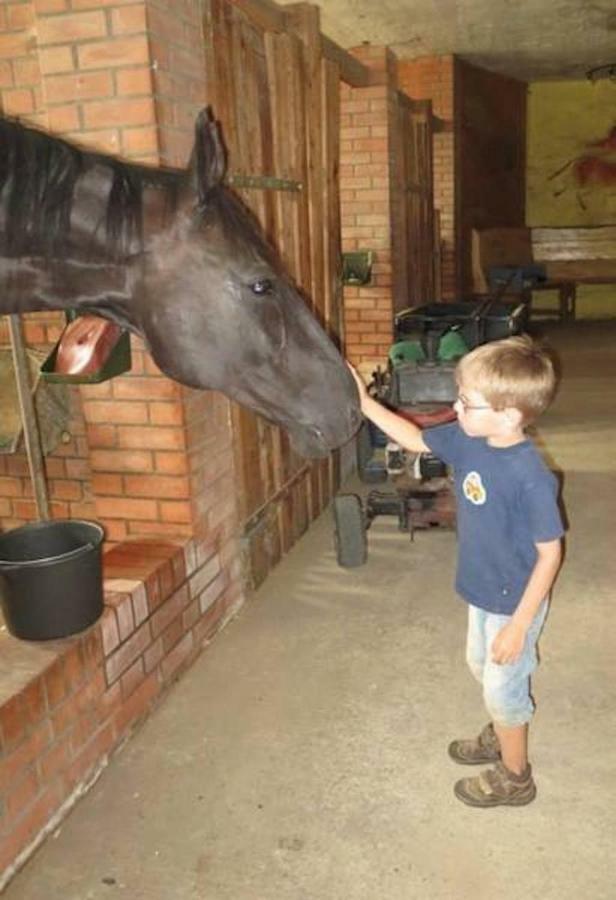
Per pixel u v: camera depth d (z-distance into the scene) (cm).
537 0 703
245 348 187
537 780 235
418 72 898
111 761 249
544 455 534
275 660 304
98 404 293
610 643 307
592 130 1109
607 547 391
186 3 284
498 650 197
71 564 224
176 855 213
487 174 1027
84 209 175
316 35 416
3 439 307
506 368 188
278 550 390
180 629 291
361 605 345
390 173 593
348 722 265
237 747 255
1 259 172
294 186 396
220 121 315
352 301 617
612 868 204
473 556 208
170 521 299
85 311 190
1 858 202
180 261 179
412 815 224
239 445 336
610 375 767
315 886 201
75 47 266
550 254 1090
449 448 212
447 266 923
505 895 197
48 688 218
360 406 209
